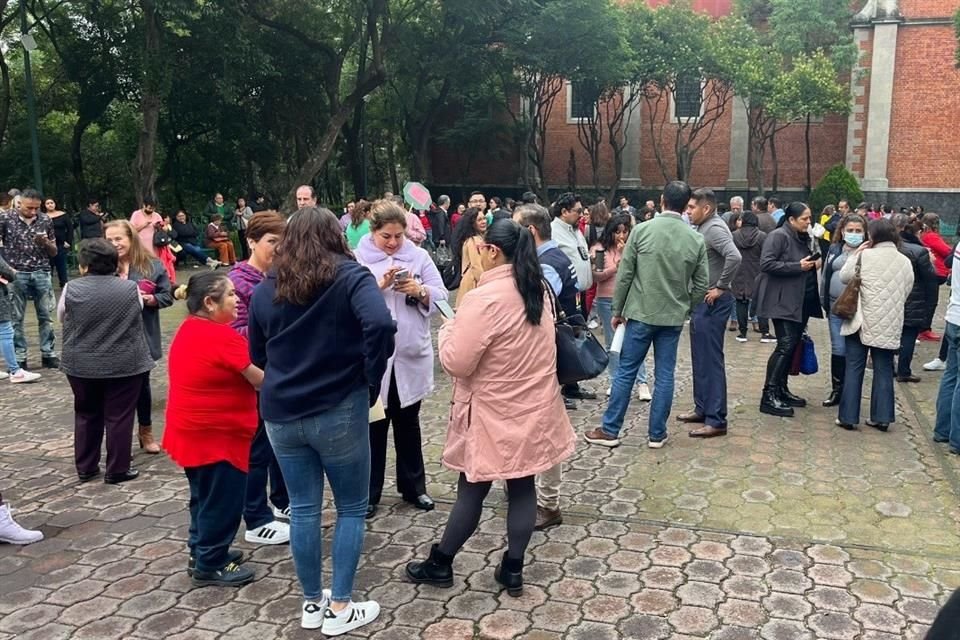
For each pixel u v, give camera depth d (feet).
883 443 19.77
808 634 11.25
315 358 10.59
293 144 100.89
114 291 16.81
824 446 19.53
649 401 23.82
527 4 78.89
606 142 104.17
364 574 13.15
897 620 11.60
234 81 77.97
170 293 19.57
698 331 20.22
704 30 86.28
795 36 85.97
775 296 21.77
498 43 85.92
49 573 13.34
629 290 18.97
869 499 16.15
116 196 98.94
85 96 82.38
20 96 93.30
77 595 12.62
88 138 98.02
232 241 75.51
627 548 14.01
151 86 65.16
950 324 19.26
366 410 11.18
